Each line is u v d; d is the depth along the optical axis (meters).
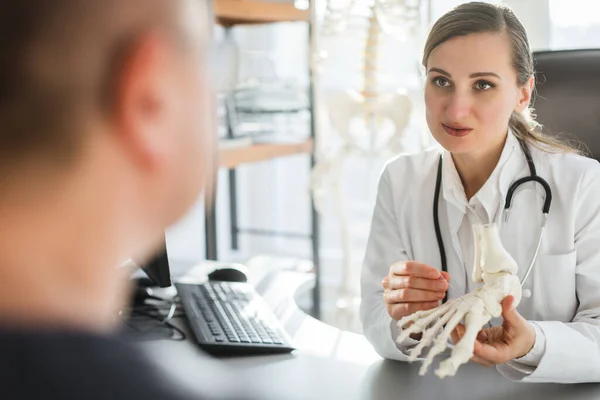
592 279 1.30
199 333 1.33
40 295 0.24
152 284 1.59
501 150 1.34
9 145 0.23
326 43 2.98
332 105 2.96
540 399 1.10
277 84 3.18
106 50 0.24
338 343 1.35
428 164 1.43
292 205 3.69
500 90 1.24
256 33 3.49
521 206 1.33
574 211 1.32
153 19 0.24
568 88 1.57
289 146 2.91
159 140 0.25
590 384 1.16
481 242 1.02
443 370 0.90
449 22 1.24
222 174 3.56
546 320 1.33
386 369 1.23
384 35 2.86
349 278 3.04
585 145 1.56
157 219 0.26
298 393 1.12
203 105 0.27
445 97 1.25
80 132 0.24
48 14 0.23
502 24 1.24
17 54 0.23
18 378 0.21
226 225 3.60
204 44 0.26
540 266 1.32
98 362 0.21
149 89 0.24
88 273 0.25
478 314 0.96
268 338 1.33
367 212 3.48
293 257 3.69
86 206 0.24
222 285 1.65
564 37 2.88
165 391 0.22
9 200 0.24
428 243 1.40
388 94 2.88
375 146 2.96
